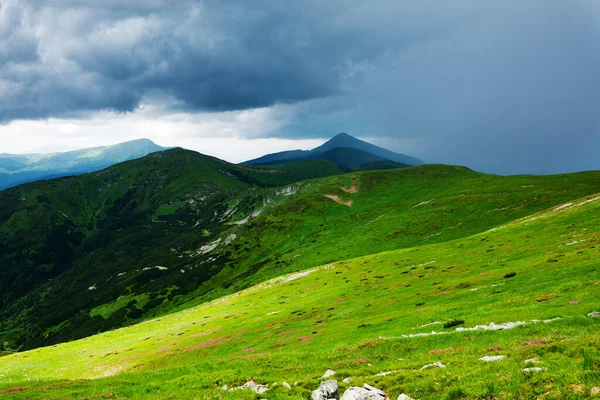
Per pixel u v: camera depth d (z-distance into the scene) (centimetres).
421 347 3116
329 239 18738
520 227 8812
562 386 1397
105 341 10650
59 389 3319
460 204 15850
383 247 13975
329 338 4847
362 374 2375
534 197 14175
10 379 7900
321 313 6638
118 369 7088
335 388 1986
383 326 4653
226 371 3052
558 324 2792
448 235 13100
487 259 6869
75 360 8862
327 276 10431
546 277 4572
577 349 1755
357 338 4431
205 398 2231
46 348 11306
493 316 3634
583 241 5897
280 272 15850
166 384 2938
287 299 9144
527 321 3173
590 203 8512
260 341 5950
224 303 12100
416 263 8588
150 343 8631
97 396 2814
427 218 15300
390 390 1889
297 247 19750
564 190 14062
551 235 7069
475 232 12631
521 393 1459
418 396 1748
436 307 4825
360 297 7006
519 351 2064
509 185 17438
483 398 1523
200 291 19362
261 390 2397
